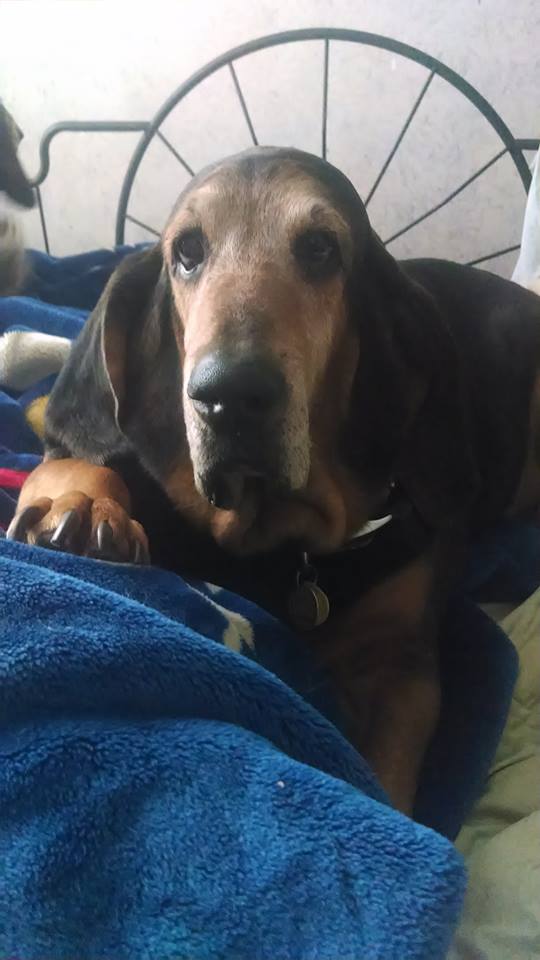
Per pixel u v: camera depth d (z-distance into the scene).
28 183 2.07
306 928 0.54
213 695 0.67
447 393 1.15
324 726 0.70
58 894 0.56
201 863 0.56
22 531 0.88
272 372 0.83
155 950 0.54
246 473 0.89
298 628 1.05
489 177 2.32
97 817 0.58
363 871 0.55
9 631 0.67
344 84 2.29
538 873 0.78
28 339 1.51
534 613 1.22
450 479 1.17
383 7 2.21
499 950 0.73
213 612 0.85
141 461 1.05
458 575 1.25
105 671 0.65
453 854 0.56
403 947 0.52
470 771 0.97
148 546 0.98
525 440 1.60
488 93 2.25
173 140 2.43
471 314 1.61
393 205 2.40
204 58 2.33
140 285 1.07
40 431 1.43
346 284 1.02
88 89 2.41
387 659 1.08
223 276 0.93
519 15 2.15
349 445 1.08
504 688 1.06
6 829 0.59
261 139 2.40
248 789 0.59
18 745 0.62
